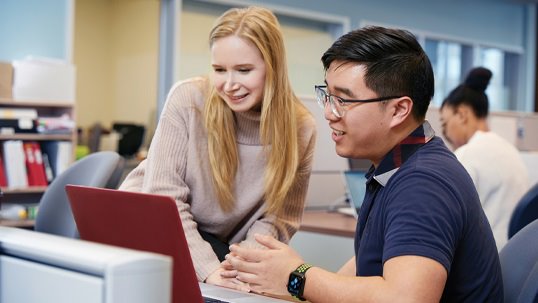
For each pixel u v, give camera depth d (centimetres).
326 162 320
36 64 442
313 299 105
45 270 57
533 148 465
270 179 160
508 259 128
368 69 113
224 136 160
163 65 622
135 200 90
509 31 954
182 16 623
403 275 98
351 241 254
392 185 112
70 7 526
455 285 113
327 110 117
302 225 265
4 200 436
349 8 752
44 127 432
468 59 910
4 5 502
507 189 244
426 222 102
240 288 133
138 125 779
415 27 825
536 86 978
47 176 438
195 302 90
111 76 886
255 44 149
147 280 53
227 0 642
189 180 163
